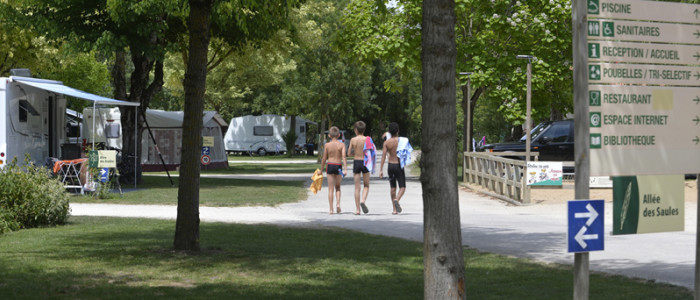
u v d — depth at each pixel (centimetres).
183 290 1112
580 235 756
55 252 1505
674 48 831
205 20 1462
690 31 840
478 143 7025
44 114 3253
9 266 1306
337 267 1356
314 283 1192
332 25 7906
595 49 799
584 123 764
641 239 1770
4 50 4600
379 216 2400
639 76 817
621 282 1188
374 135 14238
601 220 766
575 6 767
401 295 1094
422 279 1236
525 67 4194
